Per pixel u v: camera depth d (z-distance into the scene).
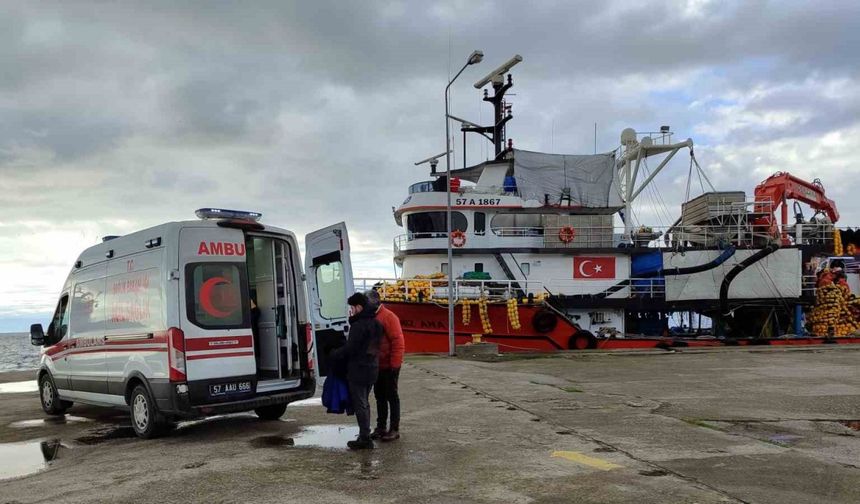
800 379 11.91
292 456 5.97
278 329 8.05
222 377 7.00
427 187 20.64
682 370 13.63
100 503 4.61
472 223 20.20
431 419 7.86
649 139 22.59
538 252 19.95
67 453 6.65
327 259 7.70
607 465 5.47
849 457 5.74
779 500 4.46
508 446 6.29
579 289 20.09
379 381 6.66
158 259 7.01
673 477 5.06
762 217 21.06
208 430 7.52
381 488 4.86
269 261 8.23
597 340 19.05
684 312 21.16
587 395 9.88
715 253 20.36
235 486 4.97
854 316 21.38
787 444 6.32
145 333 7.10
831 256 22.03
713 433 6.84
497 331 18.69
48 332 9.56
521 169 20.70
